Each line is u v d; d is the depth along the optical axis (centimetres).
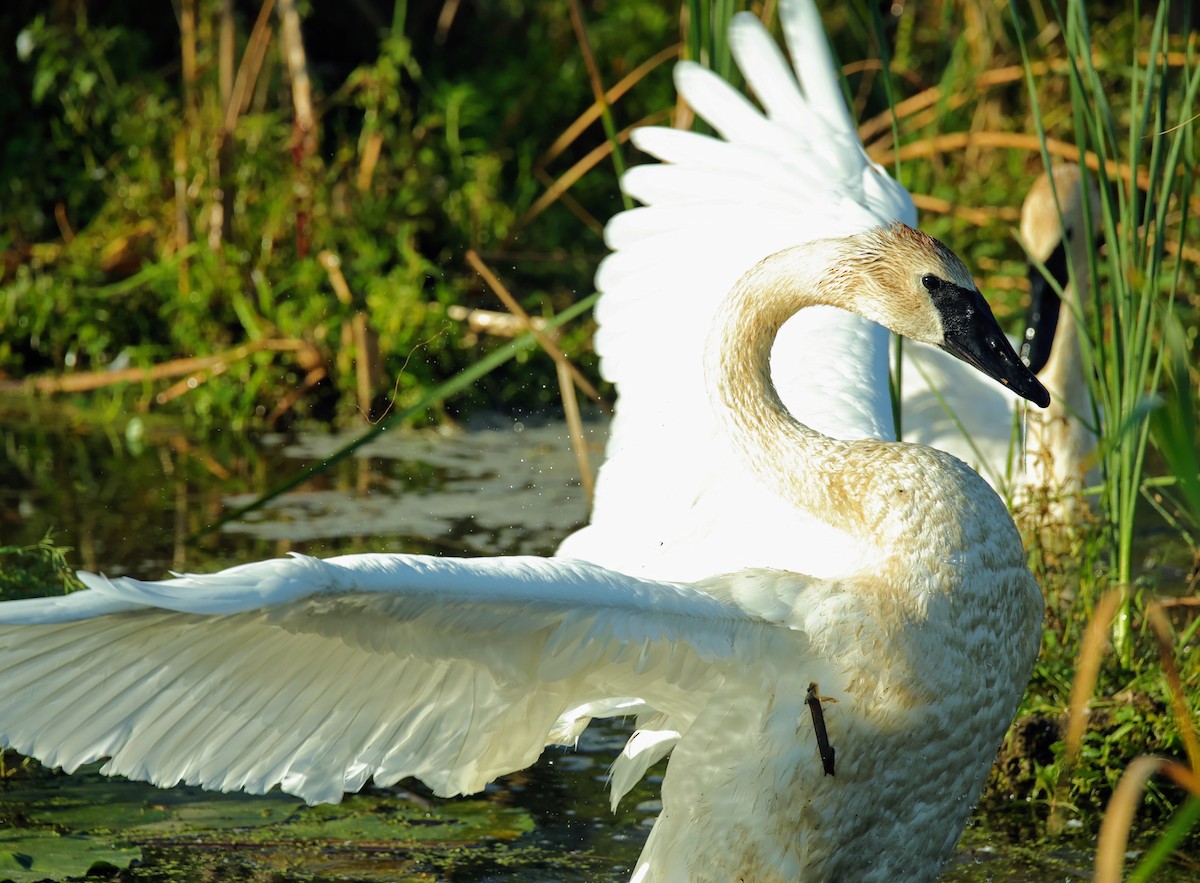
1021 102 1950
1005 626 688
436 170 1859
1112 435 678
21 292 1652
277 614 564
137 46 1959
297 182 1703
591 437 1525
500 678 636
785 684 673
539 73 2117
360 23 2209
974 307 753
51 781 880
